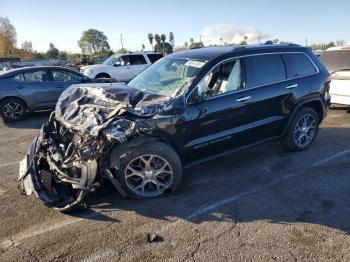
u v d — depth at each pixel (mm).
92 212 4070
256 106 5023
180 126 4289
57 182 4250
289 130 5648
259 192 4469
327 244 3352
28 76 10000
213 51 5039
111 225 3783
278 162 5477
